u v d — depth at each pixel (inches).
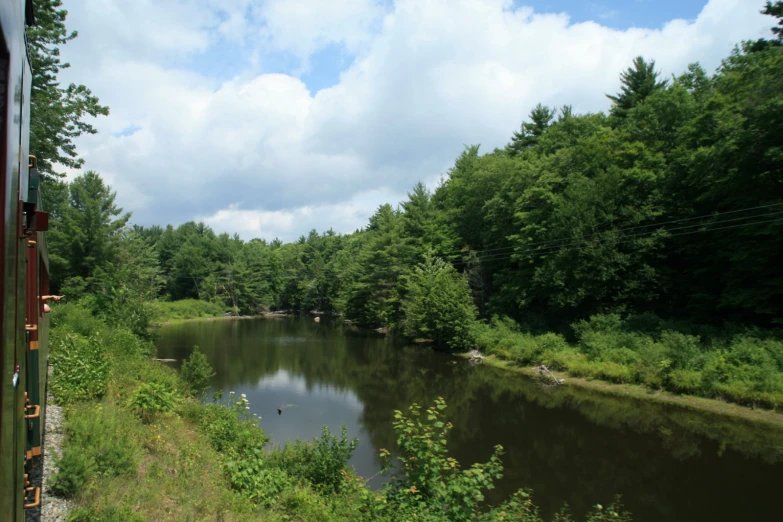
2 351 107.7
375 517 288.2
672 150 1174.3
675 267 1168.2
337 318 2979.8
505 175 1788.9
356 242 3358.8
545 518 450.9
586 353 1081.4
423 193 2249.0
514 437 687.7
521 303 1385.3
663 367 882.8
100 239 1542.8
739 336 859.4
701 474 550.3
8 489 115.4
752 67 914.7
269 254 3986.2
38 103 677.3
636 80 1683.1
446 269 1660.9
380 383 1042.7
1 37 104.4
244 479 353.4
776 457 592.4
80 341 593.0
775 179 886.4
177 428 455.8
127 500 264.4
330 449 454.6
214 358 1327.5
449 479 291.1
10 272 117.8
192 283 3255.4
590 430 714.2
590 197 1246.9
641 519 449.4
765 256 889.5
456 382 1056.8
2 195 108.3
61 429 351.3
